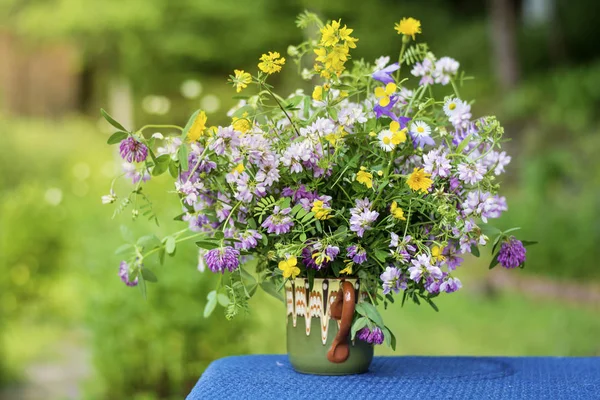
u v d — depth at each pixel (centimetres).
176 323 449
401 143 202
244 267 230
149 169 216
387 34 1532
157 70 1543
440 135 204
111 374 478
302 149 192
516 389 187
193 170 193
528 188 1129
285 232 194
